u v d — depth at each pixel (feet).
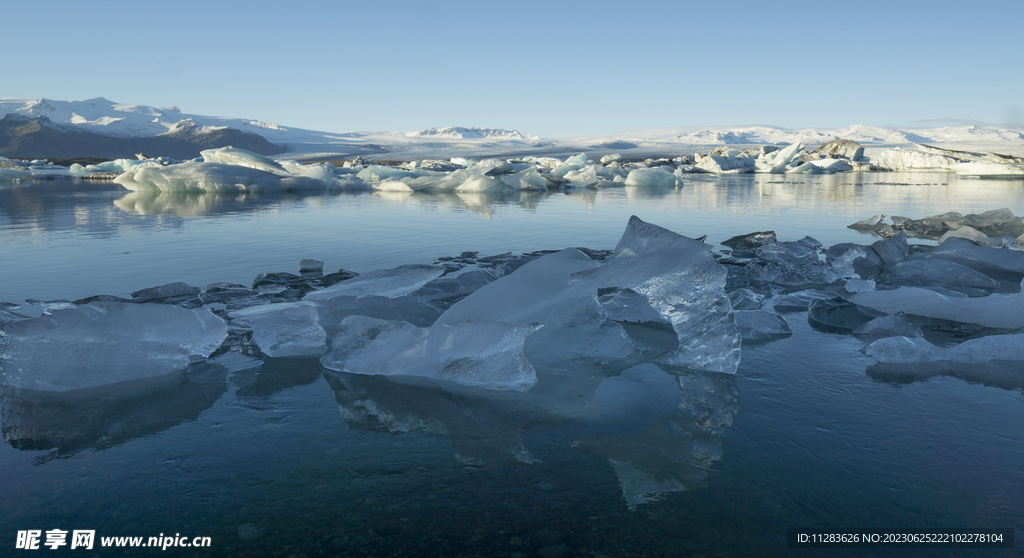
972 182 52.49
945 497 3.26
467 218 22.90
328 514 3.10
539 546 2.81
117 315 5.81
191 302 8.70
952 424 4.26
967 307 7.54
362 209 27.78
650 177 51.11
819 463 3.66
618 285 5.94
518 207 28.84
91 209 27.09
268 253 13.91
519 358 5.37
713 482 3.43
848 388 5.05
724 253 13.37
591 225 20.16
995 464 3.64
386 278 8.38
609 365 5.90
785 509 3.13
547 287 6.50
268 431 4.24
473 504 3.19
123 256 13.37
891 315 6.91
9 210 26.23
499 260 12.50
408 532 2.94
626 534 2.91
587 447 3.93
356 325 5.98
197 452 3.89
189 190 41.45
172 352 5.84
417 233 17.92
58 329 5.47
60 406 4.79
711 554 2.75
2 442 4.09
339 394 5.06
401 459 3.76
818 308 7.72
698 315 5.86
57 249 14.43
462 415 4.55
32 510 3.18
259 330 6.39
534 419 4.43
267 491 3.35
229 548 2.82
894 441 3.97
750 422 4.33
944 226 17.76
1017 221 16.85
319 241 16.08
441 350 5.56
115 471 3.63
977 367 5.61
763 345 6.46
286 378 5.54
